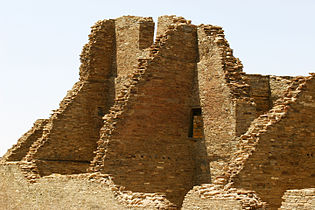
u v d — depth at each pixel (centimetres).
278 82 3653
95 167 3011
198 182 3161
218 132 3030
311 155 2775
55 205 3112
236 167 2628
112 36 3844
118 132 3058
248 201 2234
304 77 2798
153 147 3127
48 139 3603
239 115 2939
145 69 3142
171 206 2448
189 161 3200
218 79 3059
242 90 3002
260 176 2644
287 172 2702
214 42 3120
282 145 2708
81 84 3759
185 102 3231
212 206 2344
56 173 3581
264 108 3694
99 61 3791
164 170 3136
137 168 3077
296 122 2750
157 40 3216
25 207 3372
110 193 2717
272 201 2653
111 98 3759
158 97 3162
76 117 3694
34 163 3522
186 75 3234
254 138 2678
